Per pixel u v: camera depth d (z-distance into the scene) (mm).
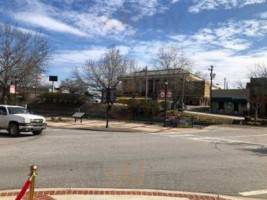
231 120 47844
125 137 23859
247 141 24453
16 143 18859
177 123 38406
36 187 9055
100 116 54031
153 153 15859
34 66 45125
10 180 9852
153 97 73000
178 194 8570
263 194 8953
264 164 13562
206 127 39969
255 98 55594
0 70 42531
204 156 15391
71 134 25375
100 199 7797
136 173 11180
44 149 16391
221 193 8992
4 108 23688
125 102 57375
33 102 65250
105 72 63750
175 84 59562
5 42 42781
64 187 9117
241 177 10977
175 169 12023
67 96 63562
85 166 12203
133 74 73000
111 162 13141
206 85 84938
